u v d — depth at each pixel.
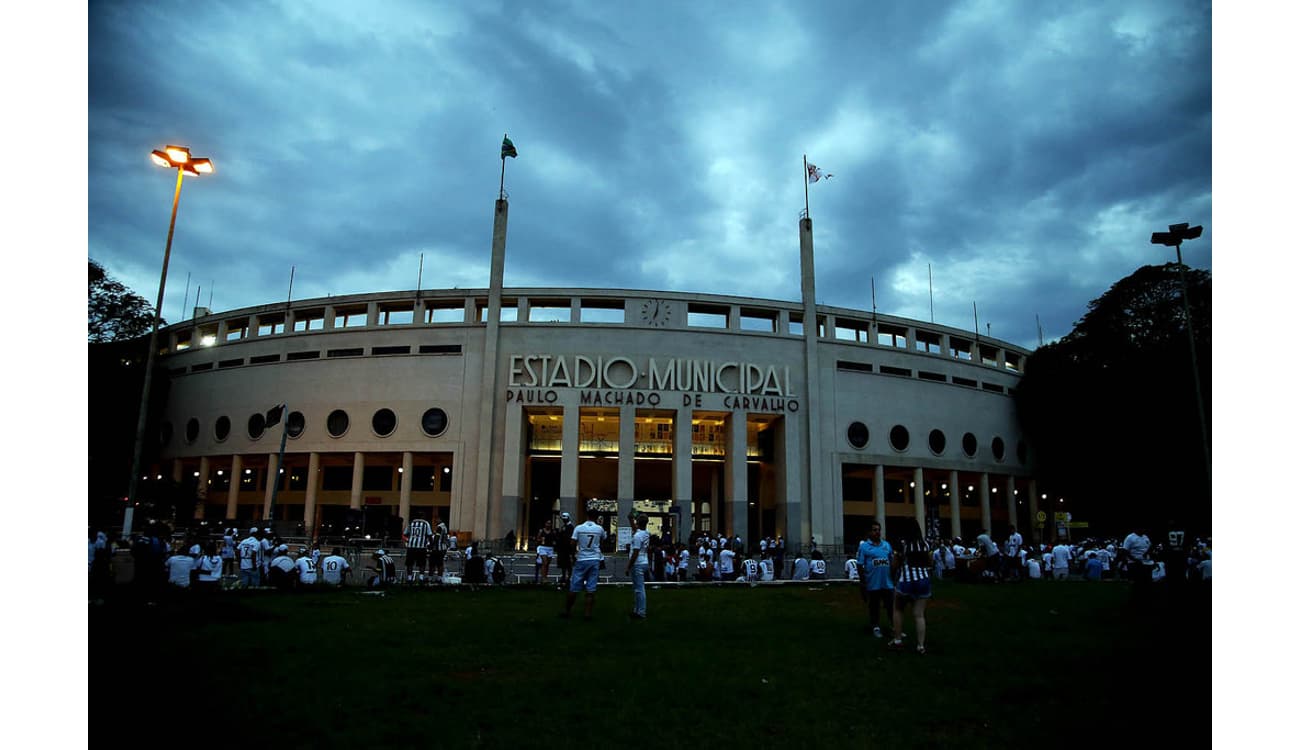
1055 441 57.53
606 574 31.17
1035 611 16.16
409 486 49.09
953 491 55.03
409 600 16.50
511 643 10.55
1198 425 42.81
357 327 51.78
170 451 56.25
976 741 6.38
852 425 52.50
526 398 48.41
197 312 61.97
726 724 6.74
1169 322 45.94
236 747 5.82
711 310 53.12
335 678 8.06
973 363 58.44
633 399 48.81
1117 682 8.52
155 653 9.00
